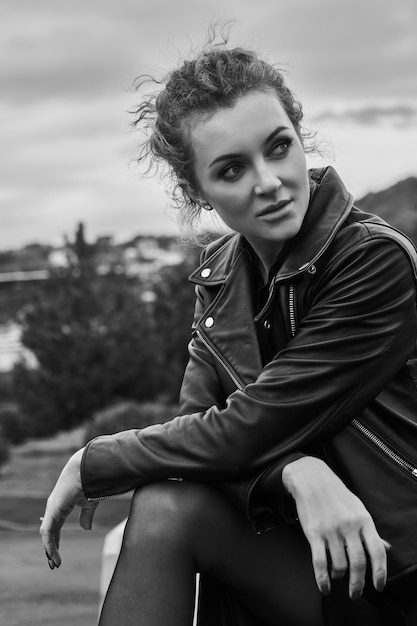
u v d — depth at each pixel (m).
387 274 2.04
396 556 1.96
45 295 21.91
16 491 15.19
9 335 29.22
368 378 2.02
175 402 19.66
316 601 2.05
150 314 21.89
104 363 20.50
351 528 1.88
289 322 2.11
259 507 2.00
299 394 2.01
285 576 2.05
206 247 2.42
